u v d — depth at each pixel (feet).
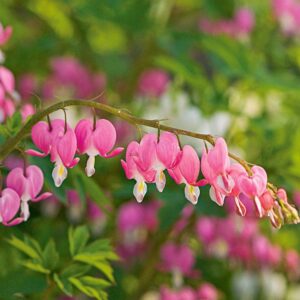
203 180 2.27
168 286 3.52
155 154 2.26
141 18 3.93
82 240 2.73
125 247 3.50
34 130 2.34
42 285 2.77
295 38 4.11
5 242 3.19
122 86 4.19
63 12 4.17
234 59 3.52
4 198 2.35
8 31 2.72
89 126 2.31
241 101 3.78
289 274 3.79
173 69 3.55
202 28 4.21
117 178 3.47
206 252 3.49
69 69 3.97
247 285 3.74
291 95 3.85
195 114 3.74
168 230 3.41
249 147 3.59
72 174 2.70
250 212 3.14
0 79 2.71
